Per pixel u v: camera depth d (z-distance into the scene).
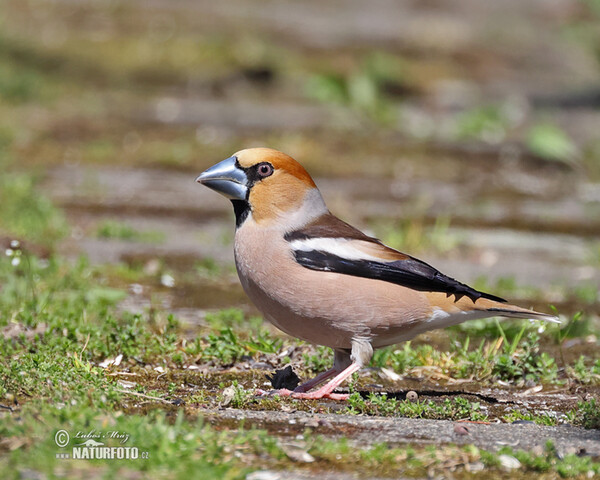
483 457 6.12
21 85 22.91
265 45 28.73
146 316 10.62
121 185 17.44
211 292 12.17
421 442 6.60
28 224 14.05
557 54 33.50
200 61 26.72
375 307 7.95
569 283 13.43
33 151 18.86
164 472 5.52
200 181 8.25
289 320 8.15
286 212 8.18
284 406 7.66
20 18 29.39
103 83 24.69
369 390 8.55
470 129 22.48
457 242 15.27
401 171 19.38
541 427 7.24
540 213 17.19
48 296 10.30
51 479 5.38
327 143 20.80
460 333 10.55
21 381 7.05
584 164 20.52
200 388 8.20
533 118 24.52
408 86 26.70
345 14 35.97
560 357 9.80
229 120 22.03
